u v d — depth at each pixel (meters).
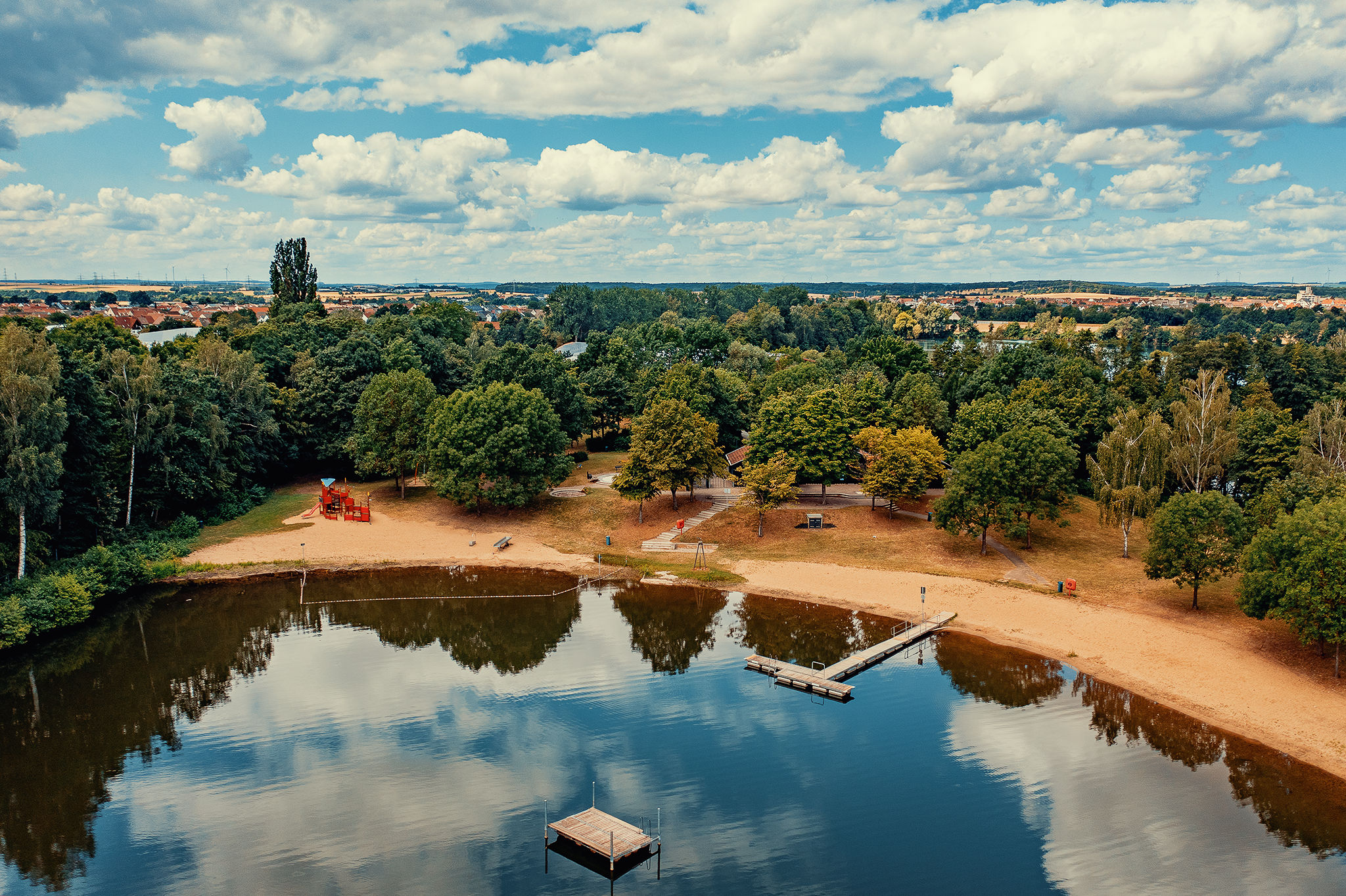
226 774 51.34
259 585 85.69
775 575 85.62
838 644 70.50
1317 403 97.38
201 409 97.94
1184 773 49.75
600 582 86.31
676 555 92.44
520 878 41.47
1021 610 74.00
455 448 101.25
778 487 93.44
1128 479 90.31
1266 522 74.44
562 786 49.78
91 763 52.75
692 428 100.44
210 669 67.06
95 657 69.50
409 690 63.25
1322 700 55.50
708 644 71.50
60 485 80.25
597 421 148.75
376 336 144.25
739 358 181.00
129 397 91.25
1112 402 116.88
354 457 115.69
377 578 87.75
